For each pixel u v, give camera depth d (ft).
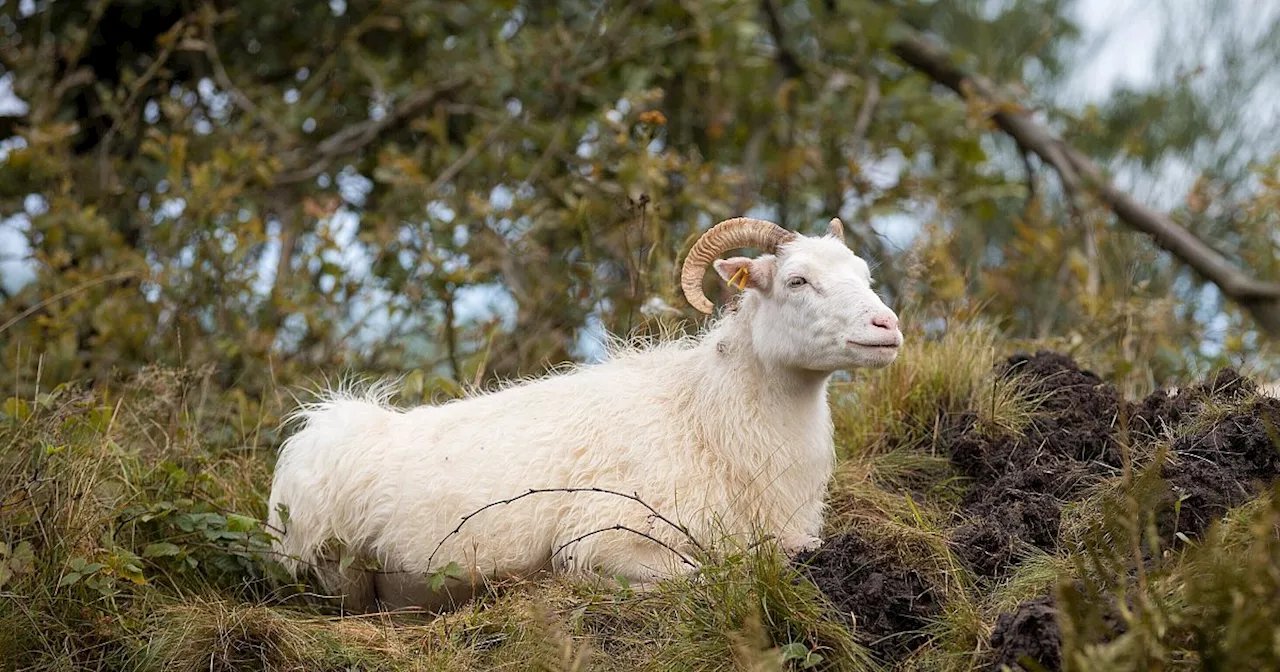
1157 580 24.08
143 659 29.14
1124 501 27.76
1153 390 38.11
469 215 51.67
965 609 26.96
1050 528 30.30
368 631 30.76
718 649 26.53
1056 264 55.83
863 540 29.37
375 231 52.65
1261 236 56.44
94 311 47.67
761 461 32.48
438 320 51.52
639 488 31.86
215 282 49.32
